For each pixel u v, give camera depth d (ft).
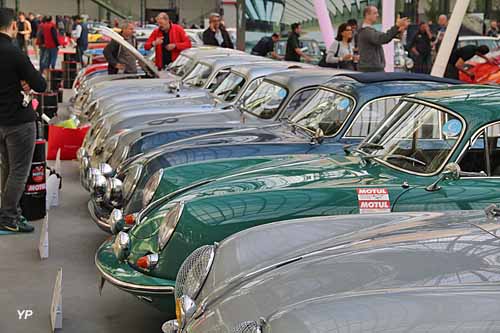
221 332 10.53
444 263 9.98
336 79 26.68
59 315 19.08
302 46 70.69
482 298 8.47
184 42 55.42
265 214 16.62
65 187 35.45
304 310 8.77
